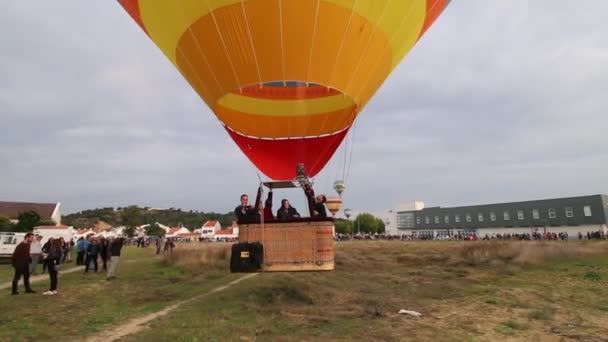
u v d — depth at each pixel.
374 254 30.66
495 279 16.61
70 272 17.61
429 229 85.94
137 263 23.47
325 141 12.88
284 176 12.97
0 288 12.50
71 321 8.27
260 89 11.89
